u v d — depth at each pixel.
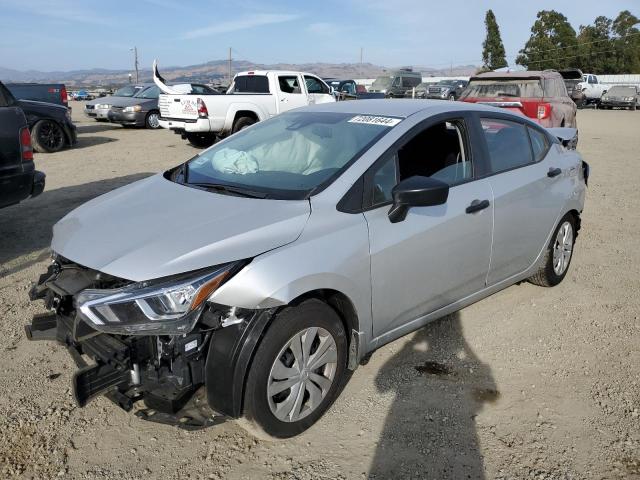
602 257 5.82
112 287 2.64
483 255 3.88
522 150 4.36
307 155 3.52
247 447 2.89
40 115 12.21
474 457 2.84
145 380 2.71
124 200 3.39
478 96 12.12
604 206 8.02
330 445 2.91
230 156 3.84
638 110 32.94
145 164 10.95
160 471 2.72
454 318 4.35
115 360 2.67
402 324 3.46
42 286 3.16
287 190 3.21
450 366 3.68
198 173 3.74
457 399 3.32
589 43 65.56
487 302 4.66
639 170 10.93
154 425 3.06
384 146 3.36
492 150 4.04
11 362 3.66
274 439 2.87
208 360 2.65
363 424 3.08
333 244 2.91
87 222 3.13
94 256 2.76
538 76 11.59
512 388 3.44
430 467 2.77
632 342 4.03
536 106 11.02
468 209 3.65
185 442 2.93
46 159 11.55
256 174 3.49
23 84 14.42
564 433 3.03
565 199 4.64
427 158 3.62
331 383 3.05
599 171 10.81
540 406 3.26
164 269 2.56
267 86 13.30
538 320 4.35
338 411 3.19
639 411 3.21
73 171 10.14
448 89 30.55
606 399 3.34
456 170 3.76
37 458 2.79
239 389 2.64
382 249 3.13
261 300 2.61
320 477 2.69
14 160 5.38
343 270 2.92
